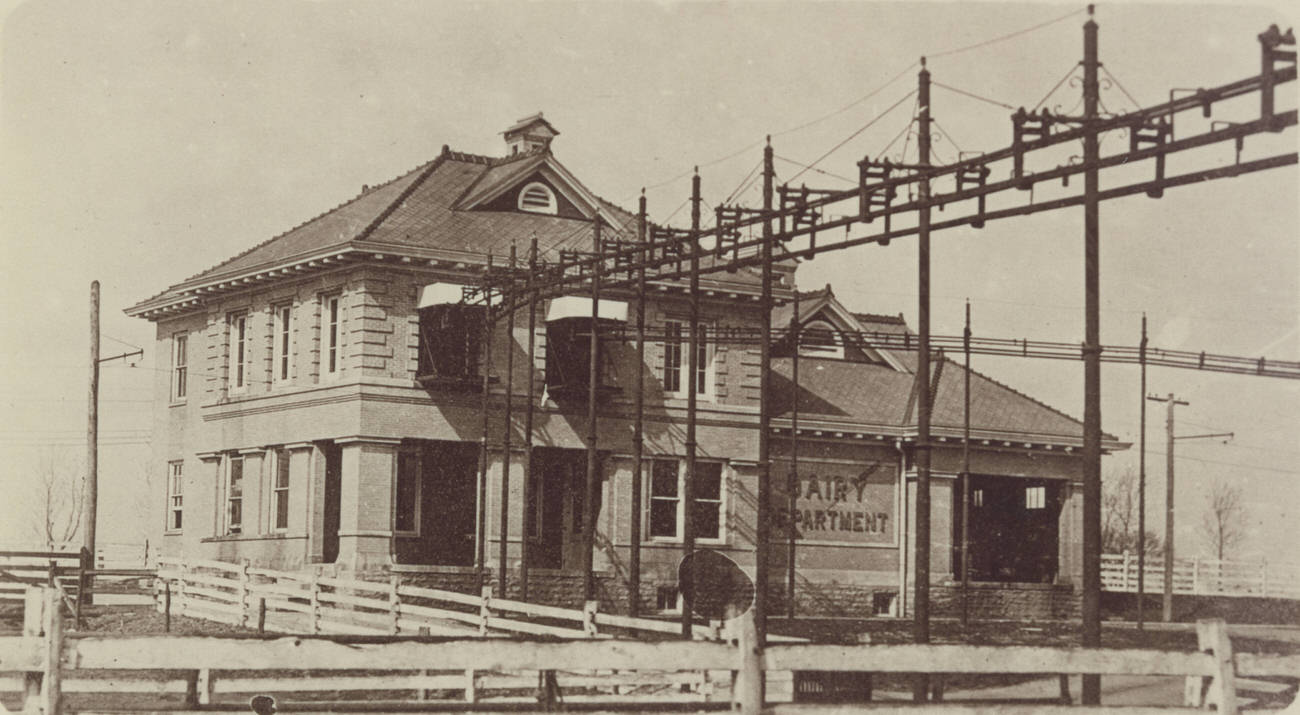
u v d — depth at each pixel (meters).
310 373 40.91
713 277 43.94
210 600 38.34
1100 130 18.47
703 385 44.91
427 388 39.91
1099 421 18.50
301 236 44.00
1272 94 16.56
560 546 42.81
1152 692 24.28
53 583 36.72
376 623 33.19
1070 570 50.94
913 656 12.93
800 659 12.74
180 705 14.67
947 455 49.16
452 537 40.91
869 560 47.69
